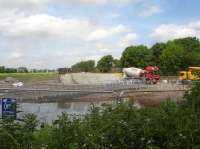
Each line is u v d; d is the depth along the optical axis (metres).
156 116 8.93
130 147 8.41
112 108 10.17
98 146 8.43
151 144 8.28
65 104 62.66
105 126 8.95
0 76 154.88
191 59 142.50
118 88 72.25
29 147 8.94
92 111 10.23
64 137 8.86
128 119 9.09
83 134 8.80
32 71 175.25
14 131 9.19
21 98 66.25
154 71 94.50
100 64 190.50
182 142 8.22
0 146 8.76
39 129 9.99
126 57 164.25
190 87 11.50
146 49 163.38
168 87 75.06
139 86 74.69
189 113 9.41
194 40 170.38
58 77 150.00
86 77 143.62
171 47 146.12
